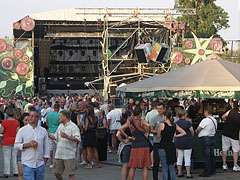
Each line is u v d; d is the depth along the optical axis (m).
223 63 12.95
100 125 14.20
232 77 11.83
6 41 39.69
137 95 13.02
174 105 13.75
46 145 8.06
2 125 11.06
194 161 12.28
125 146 9.72
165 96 11.78
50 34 45.62
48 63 47.53
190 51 39.78
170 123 9.38
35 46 46.16
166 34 39.03
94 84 40.53
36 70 49.06
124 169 9.72
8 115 11.09
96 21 46.62
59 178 9.34
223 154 11.96
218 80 11.72
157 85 12.20
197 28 57.28
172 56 38.91
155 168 9.90
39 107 19.98
